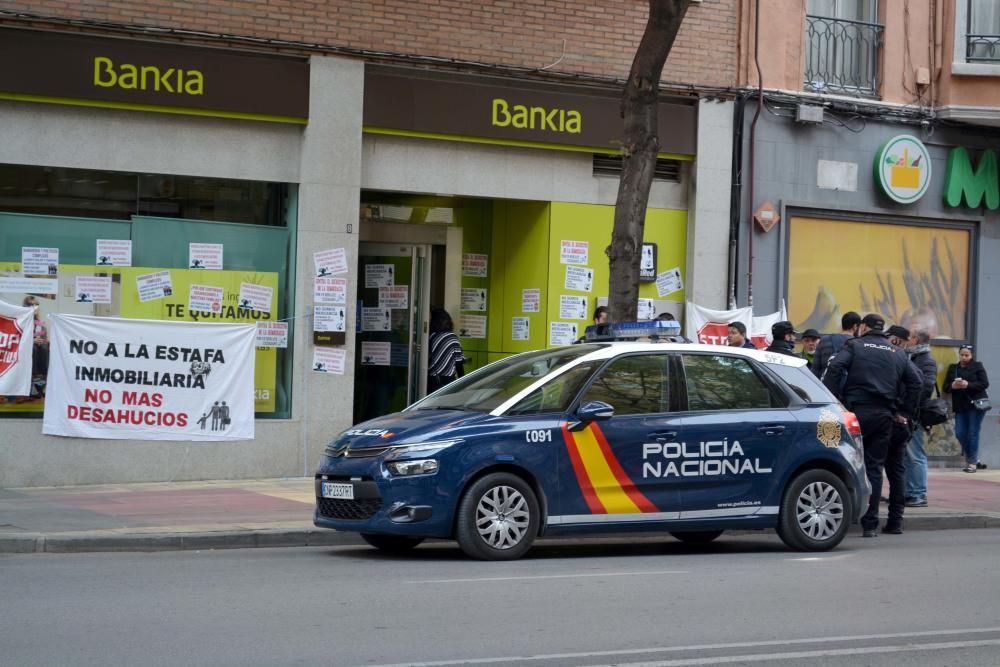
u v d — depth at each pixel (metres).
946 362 19.38
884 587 9.48
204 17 15.04
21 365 14.52
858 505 11.75
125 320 14.88
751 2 17.97
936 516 13.98
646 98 13.68
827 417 11.59
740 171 17.94
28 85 14.35
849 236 18.77
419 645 7.07
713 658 6.92
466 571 9.83
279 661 6.62
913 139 18.89
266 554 10.85
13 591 8.60
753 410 11.34
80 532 11.00
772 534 13.21
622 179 13.81
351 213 15.80
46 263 14.70
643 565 10.46
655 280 17.77
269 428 15.52
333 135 15.70
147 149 15.05
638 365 11.07
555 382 10.79
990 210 19.61
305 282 15.65
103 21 14.57
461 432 10.30
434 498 10.16
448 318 17.08
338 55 15.70
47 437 14.55
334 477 10.50
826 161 18.48
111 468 14.82
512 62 16.59
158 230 15.19
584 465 10.61
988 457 19.55
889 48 18.92
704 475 11.01
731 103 17.89
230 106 15.20
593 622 7.84
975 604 8.82
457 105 16.34
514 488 10.41
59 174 14.74
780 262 18.16
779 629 7.78
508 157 16.88
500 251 17.91
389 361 17.78
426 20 16.14
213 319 15.44
